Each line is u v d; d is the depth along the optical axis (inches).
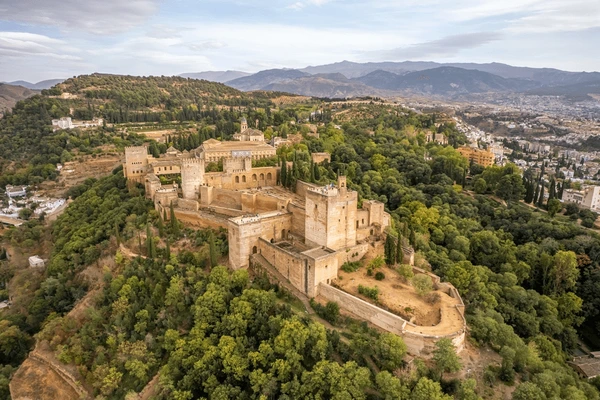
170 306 3924.7
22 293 5629.9
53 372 3922.2
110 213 5772.6
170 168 6437.0
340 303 3558.1
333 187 4266.7
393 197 6909.5
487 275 4749.0
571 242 5585.6
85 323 4153.5
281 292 3794.3
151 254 4419.3
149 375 3526.1
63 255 5531.5
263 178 6220.5
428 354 2952.8
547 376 2974.9
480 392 2864.2
